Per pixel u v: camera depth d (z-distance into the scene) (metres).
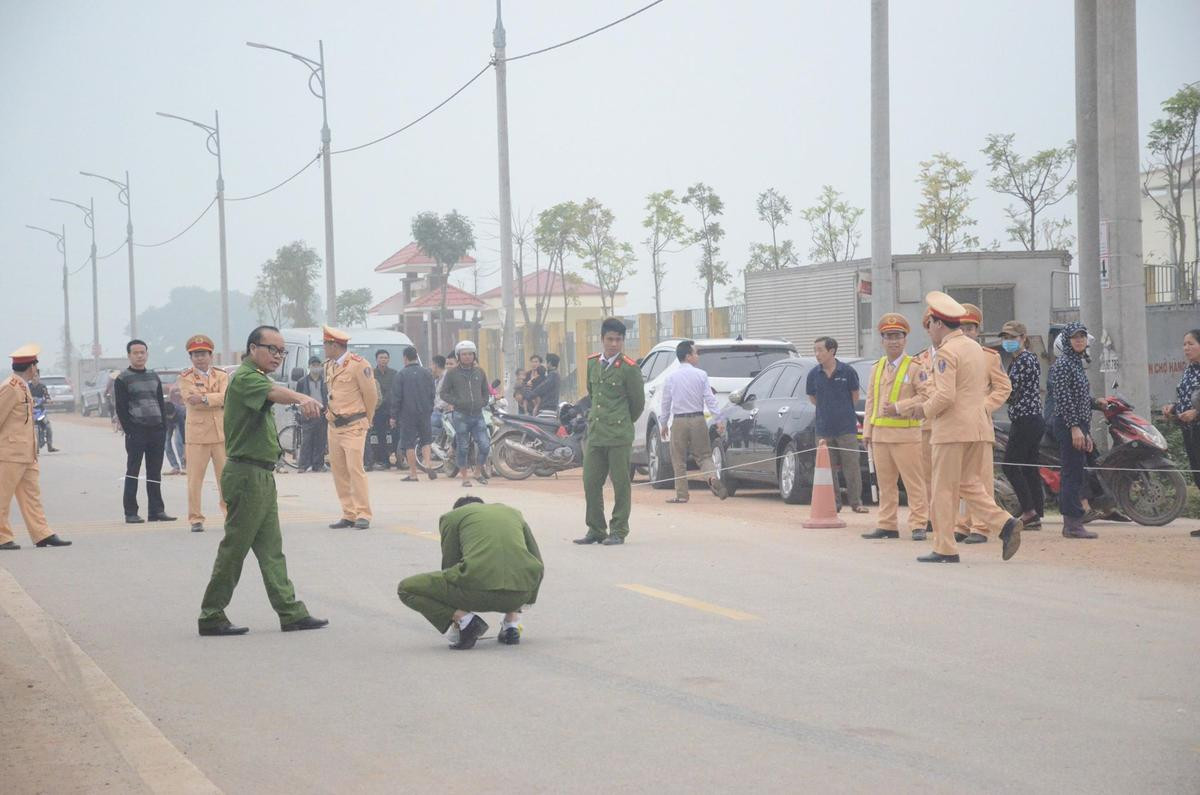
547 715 7.56
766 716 7.43
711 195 49.78
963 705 7.60
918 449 14.85
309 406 10.19
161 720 7.63
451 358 25.14
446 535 9.66
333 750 6.95
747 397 21.25
